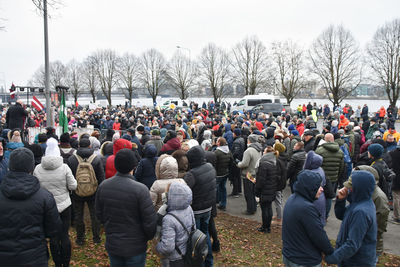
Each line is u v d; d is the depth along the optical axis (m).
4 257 3.01
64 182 4.74
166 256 3.53
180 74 58.03
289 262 3.39
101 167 5.68
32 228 3.13
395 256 5.68
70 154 6.33
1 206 3.03
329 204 6.95
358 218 3.26
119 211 3.41
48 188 4.63
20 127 11.69
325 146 6.98
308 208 3.27
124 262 3.48
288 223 3.39
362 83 46.62
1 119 16.25
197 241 3.63
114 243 3.42
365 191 3.34
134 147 7.37
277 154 6.48
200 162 4.71
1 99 72.56
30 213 3.11
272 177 6.46
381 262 5.44
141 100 68.94
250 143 7.91
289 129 11.02
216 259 5.45
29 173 3.27
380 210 4.54
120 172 3.56
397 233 6.72
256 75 53.19
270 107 32.59
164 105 50.12
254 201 7.97
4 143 5.95
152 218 3.46
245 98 39.97
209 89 59.03
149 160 5.87
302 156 7.14
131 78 62.22
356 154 10.71
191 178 4.56
